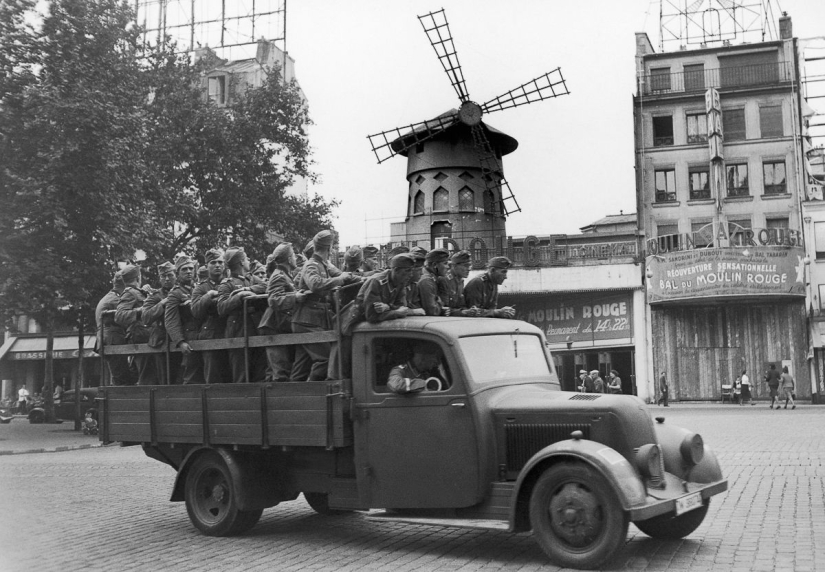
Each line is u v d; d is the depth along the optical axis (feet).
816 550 23.26
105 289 87.56
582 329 133.90
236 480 28.63
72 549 26.94
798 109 139.23
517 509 22.98
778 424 74.69
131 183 88.58
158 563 24.57
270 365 29.01
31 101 79.30
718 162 138.41
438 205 116.47
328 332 27.09
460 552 25.05
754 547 24.11
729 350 126.31
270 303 28.66
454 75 116.67
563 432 23.76
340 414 26.23
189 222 110.93
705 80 144.56
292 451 28.30
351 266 30.50
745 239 124.57
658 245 128.16
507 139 120.37
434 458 24.88
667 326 128.47
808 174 150.20
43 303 83.66
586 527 21.80
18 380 159.02
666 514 22.56
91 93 81.66
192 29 160.35
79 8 84.12
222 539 28.60
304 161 121.80
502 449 24.49
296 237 119.44
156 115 108.99
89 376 154.20
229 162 111.86
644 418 23.94
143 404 32.09
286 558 24.94
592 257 131.44
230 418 29.09
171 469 53.16
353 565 23.57
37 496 40.47
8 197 80.23
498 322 27.61
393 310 26.27
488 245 117.19
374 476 26.03
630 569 21.75
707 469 25.14
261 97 117.39
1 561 25.11
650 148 144.05
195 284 33.17
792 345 124.16
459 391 24.62
